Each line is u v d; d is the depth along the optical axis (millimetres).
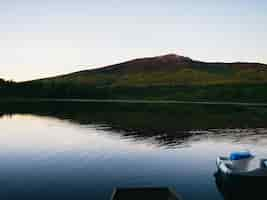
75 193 19328
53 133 43750
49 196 18797
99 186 20750
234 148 33688
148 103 134500
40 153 30656
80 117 67250
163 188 15875
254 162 20266
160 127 50469
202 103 135875
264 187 19688
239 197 18766
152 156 29562
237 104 126875
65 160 27750
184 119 63312
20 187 20438
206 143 36500
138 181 21906
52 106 109938
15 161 27406
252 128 50312
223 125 53938
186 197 18812
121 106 110375
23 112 81688
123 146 34156
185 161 27641
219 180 22062
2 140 37969
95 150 32125
